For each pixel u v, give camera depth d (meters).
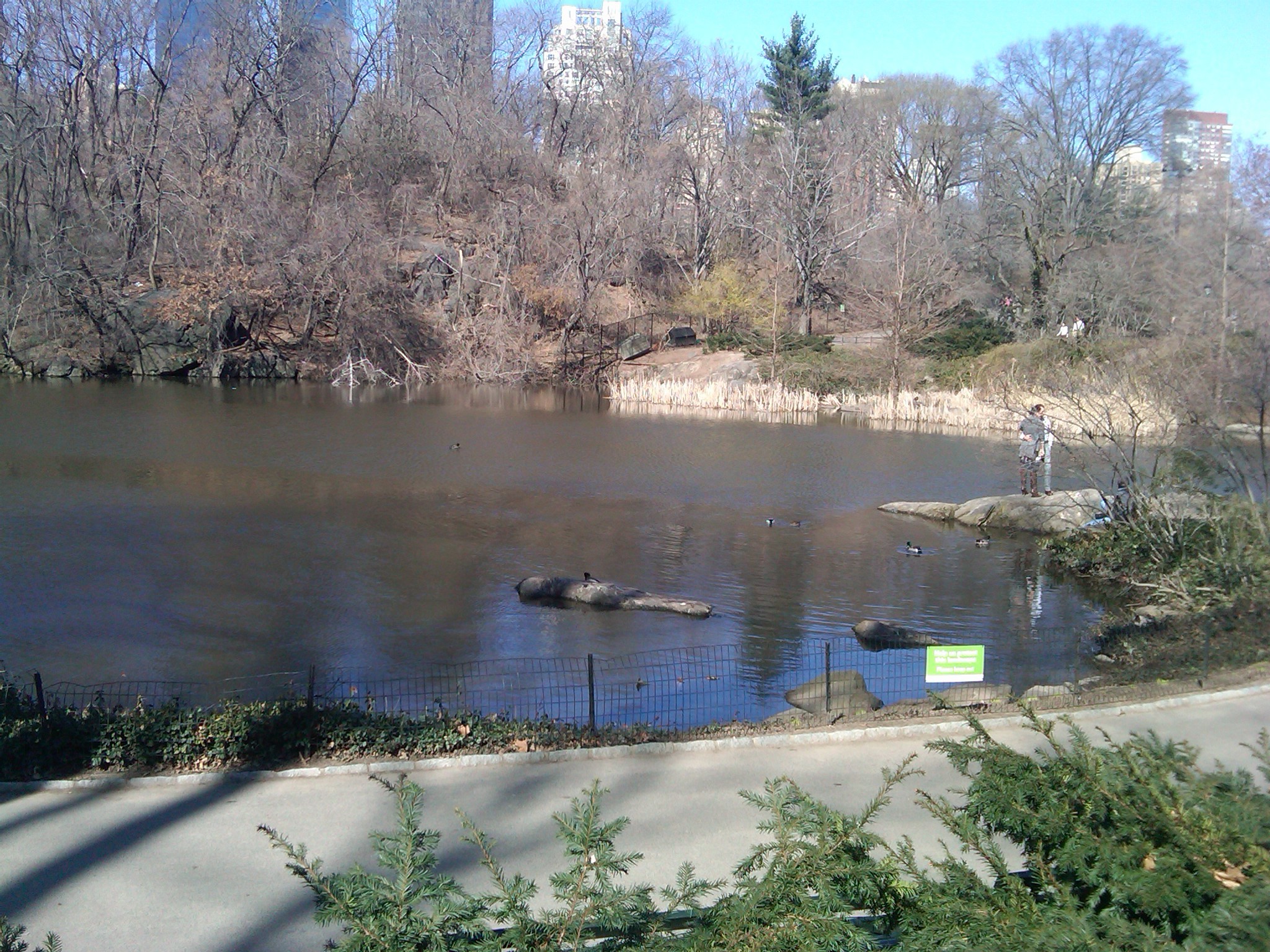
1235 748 7.86
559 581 14.97
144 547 16.86
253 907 5.58
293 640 12.76
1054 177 49.19
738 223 57.75
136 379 43.94
